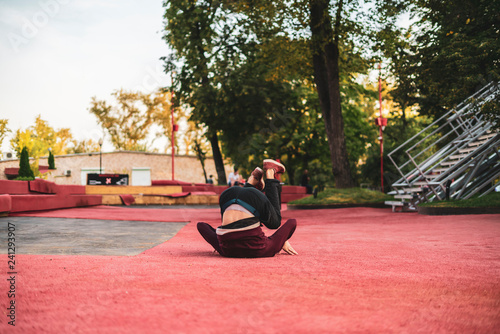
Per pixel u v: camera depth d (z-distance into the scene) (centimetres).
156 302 251
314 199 2047
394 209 1673
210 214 1680
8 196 1195
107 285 298
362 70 2330
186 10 3155
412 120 3953
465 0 1467
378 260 452
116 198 2645
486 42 1402
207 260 428
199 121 3197
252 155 3809
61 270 358
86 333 198
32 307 240
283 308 243
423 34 1758
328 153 4069
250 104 3128
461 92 1549
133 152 4444
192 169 5019
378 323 218
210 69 3047
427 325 218
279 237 473
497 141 1426
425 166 1662
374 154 4000
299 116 3722
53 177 4438
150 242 684
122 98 3931
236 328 206
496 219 996
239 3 2066
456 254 509
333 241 694
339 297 273
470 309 251
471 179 1512
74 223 1081
